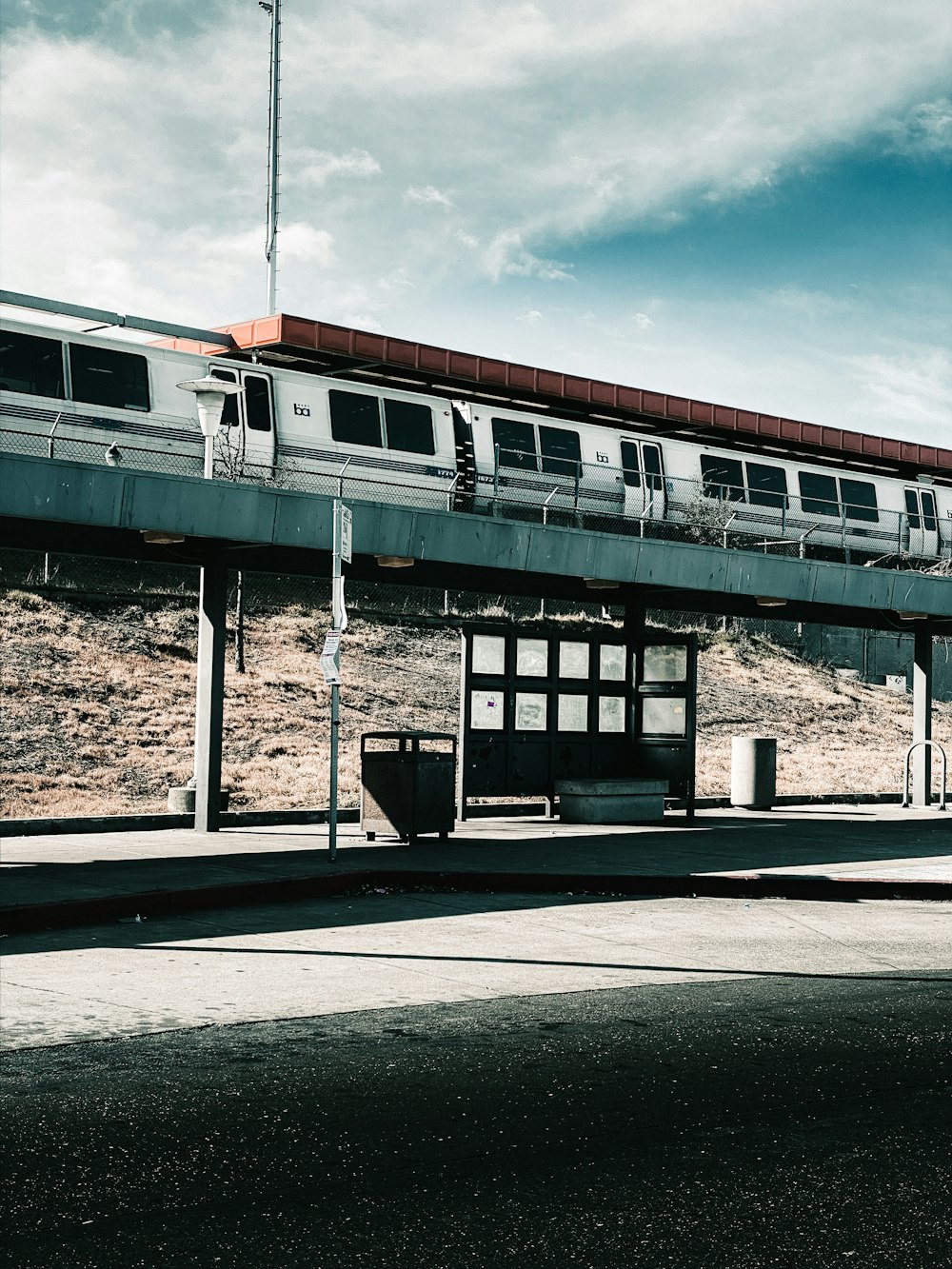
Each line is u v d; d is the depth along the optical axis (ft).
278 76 126.62
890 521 124.77
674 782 73.15
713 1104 21.65
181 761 96.48
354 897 45.91
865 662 162.81
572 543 64.90
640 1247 15.66
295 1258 15.23
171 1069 23.27
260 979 31.35
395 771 58.54
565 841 60.64
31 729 94.58
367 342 92.79
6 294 74.59
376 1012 28.02
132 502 51.57
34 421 73.92
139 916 40.65
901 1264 15.28
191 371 81.05
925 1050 25.35
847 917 43.55
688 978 32.45
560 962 34.17
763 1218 16.65
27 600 112.78
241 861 50.65
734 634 153.17
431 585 70.74
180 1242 15.64
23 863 49.11
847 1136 20.06
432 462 92.07
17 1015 27.20
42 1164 18.38
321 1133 19.90
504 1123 20.49
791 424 123.34
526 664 71.15
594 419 114.21
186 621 119.96
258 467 80.48
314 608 128.67
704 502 109.50
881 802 94.89
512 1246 15.64
